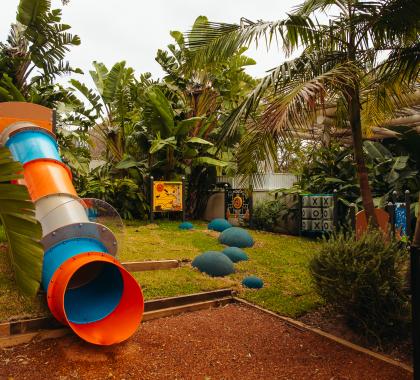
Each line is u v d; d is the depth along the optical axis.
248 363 4.21
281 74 5.07
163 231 11.04
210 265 7.09
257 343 4.69
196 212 14.98
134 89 14.70
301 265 8.03
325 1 5.67
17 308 4.76
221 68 14.10
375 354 4.41
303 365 4.18
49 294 4.26
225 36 5.46
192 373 3.98
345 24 5.39
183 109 14.31
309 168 13.55
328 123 10.61
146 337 4.71
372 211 5.81
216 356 4.35
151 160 14.20
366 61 5.55
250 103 5.11
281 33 5.30
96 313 4.81
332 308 5.28
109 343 4.25
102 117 14.61
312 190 12.80
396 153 13.24
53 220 4.95
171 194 12.87
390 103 7.11
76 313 4.82
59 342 4.42
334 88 4.88
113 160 15.44
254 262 8.05
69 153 11.68
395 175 11.44
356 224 7.48
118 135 14.70
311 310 5.65
